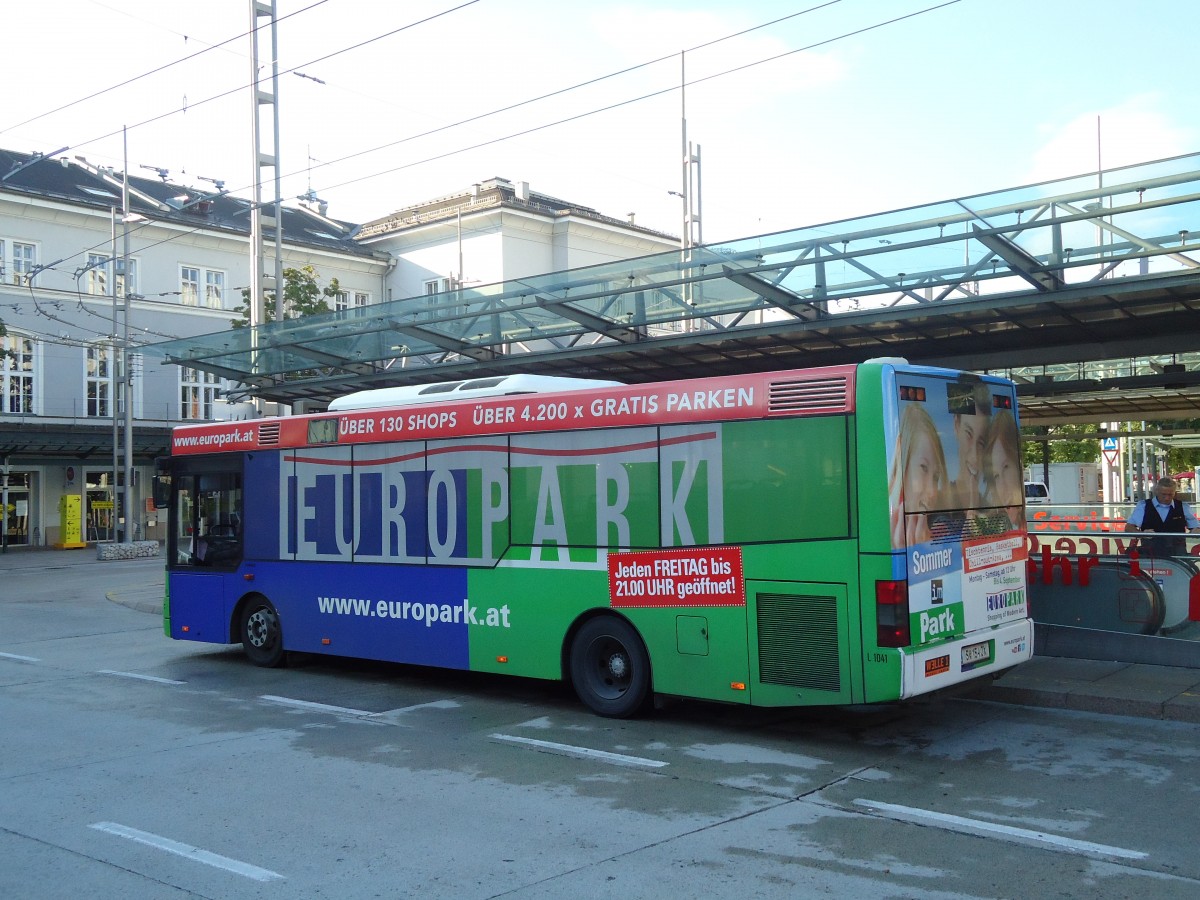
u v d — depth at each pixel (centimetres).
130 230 4103
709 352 1541
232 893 507
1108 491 2897
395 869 538
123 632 1593
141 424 4156
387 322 1582
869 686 746
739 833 591
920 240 1126
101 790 697
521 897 496
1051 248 1078
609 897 495
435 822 617
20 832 609
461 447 1008
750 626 809
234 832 602
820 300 1261
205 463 1266
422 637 1035
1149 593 1045
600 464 904
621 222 4747
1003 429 872
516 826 607
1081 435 2523
